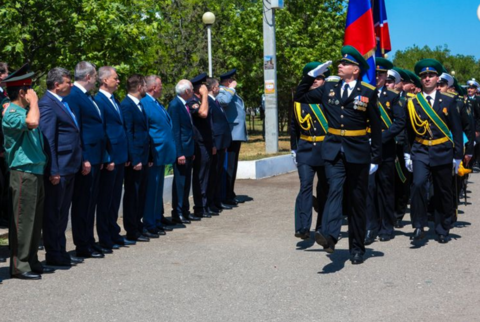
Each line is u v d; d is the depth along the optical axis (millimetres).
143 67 18719
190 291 6465
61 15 16609
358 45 10094
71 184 7605
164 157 9289
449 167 8445
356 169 7320
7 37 15789
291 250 8266
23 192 6930
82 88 7949
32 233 7000
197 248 8430
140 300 6188
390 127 8617
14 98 6914
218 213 11078
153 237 9180
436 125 8383
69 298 6266
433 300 6062
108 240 8289
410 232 9438
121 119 8453
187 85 10062
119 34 16672
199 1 25500
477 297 6125
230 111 11688
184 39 25391
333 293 6344
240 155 17984
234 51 26562
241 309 5891
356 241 7512
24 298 6273
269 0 18641
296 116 8523
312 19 27266
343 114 7270
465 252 8023
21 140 6922
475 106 15578
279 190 13609
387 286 6555
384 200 8828
